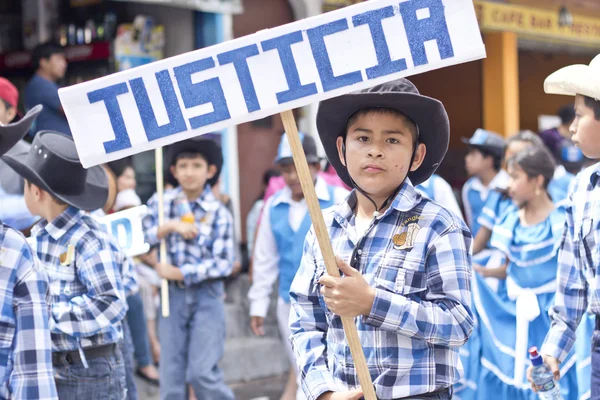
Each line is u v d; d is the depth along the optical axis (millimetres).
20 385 2799
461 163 12992
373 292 2539
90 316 3729
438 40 2559
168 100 2598
